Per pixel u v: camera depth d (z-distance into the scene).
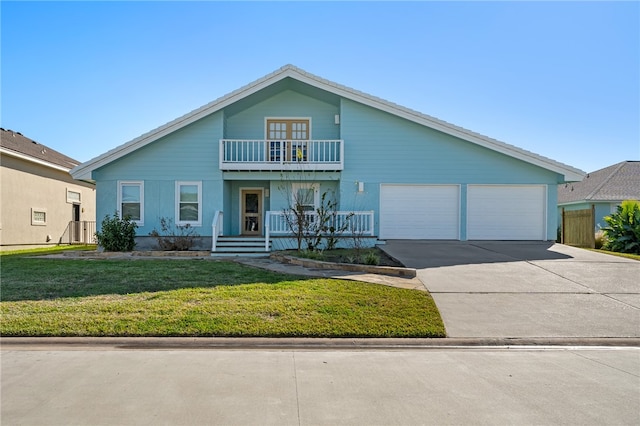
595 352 5.88
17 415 3.84
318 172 16.86
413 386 4.55
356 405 4.09
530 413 3.95
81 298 7.82
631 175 24.59
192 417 3.82
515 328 6.72
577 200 23.58
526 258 12.50
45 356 5.42
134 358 5.38
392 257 12.54
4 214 18.89
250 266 11.62
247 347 5.95
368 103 16.47
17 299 7.76
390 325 6.62
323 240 15.06
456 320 7.03
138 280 9.45
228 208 17.62
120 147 16.23
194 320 6.62
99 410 3.94
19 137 23.30
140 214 16.69
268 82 16.27
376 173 16.78
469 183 16.69
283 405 4.07
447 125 16.34
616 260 12.20
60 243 23.05
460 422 3.77
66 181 23.72
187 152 16.70
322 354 5.68
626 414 3.95
